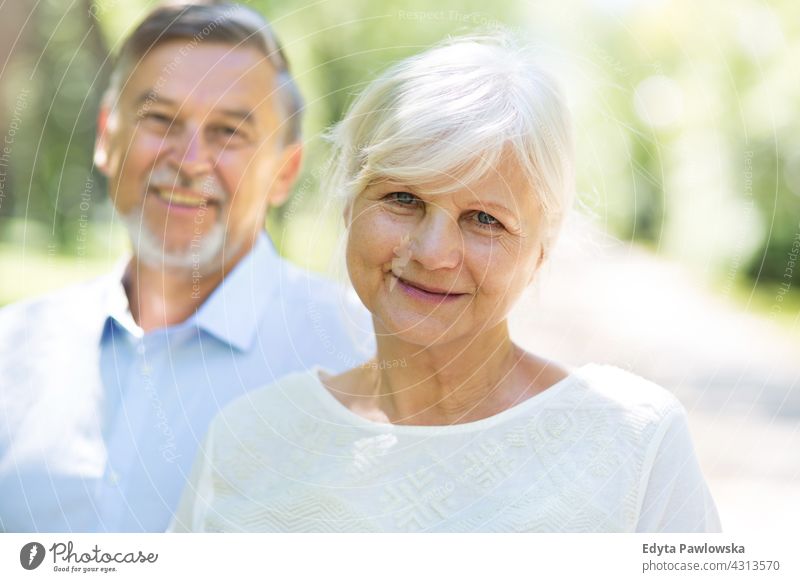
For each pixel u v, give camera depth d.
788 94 3.97
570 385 0.94
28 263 2.10
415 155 0.77
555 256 1.02
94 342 1.43
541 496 0.88
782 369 3.29
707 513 0.93
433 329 0.83
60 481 1.37
